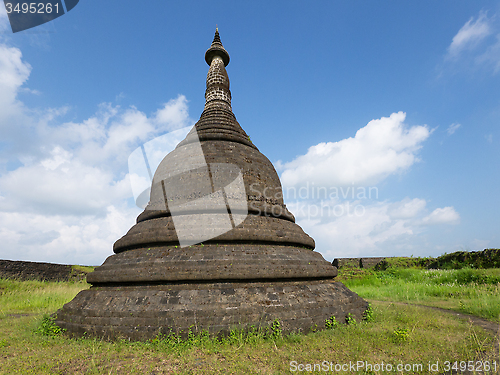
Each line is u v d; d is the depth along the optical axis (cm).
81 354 743
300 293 998
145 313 846
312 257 1202
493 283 1997
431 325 1026
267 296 934
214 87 1656
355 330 919
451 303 1628
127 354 738
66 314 955
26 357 739
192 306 856
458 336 892
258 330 849
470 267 2650
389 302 1747
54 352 769
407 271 3031
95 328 859
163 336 812
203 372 632
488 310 1271
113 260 1084
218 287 925
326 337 855
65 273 2966
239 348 764
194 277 925
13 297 2011
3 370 661
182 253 997
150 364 677
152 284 944
